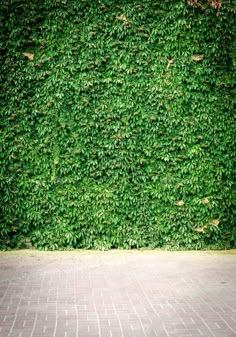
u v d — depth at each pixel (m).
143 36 9.71
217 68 9.79
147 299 6.16
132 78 9.72
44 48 9.70
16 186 9.70
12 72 9.66
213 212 9.81
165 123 9.73
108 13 9.73
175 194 9.79
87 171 9.71
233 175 9.80
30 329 5.01
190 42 9.75
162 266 8.27
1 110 9.66
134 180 9.72
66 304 5.93
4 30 9.70
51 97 9.66
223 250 9.80
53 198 9.71
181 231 9.79
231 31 9.80
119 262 8.63
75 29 9.70
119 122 9.70
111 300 6.11
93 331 4.96
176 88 9.72
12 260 8.81
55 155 9.71
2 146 9.66
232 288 6.72
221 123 9.78
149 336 4.80
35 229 9.77
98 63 9.66
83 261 8.72
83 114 9.70
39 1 9.72
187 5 9.76
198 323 5.20
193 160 9.78
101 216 9.73
